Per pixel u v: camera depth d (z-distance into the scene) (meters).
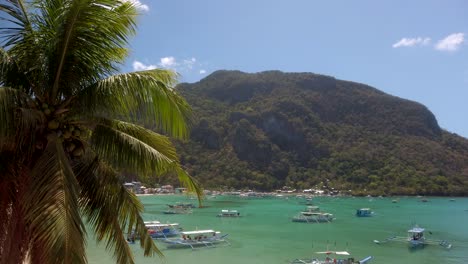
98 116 7.18
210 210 95.38
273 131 183.50
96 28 6.55
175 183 137.25
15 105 6.12
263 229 64.25
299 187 165.50
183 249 45.19
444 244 51.31
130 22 6.87
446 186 159.25
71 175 5.96
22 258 6.26
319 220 77.94
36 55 6.80
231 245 48.53
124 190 7.54
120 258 7.29
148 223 59.44
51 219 5.31
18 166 6.45
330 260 39.25
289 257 41.69
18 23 6.89
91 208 7.38
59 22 6.30
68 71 6.82
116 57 7.32
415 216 90.06
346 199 143.25
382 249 47.97
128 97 6.92
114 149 7.27
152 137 8.01
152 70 7.25
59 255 5.09
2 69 6.53
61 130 6.66
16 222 6.21
